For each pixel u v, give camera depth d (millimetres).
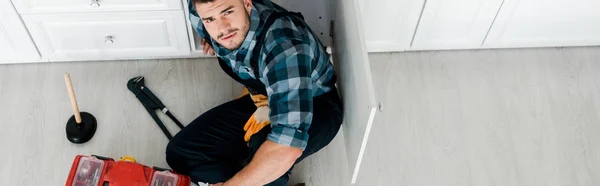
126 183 1700
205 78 2215
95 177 1707
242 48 1456
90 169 1717
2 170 1979
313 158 2068
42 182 1969
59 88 2156
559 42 2305
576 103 2230
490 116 2186
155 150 2055
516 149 2119
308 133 1663
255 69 1513
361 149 1618
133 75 2199
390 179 2045
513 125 2168
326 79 1672
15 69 2188
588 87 2270
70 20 1952
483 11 2070
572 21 2160
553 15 2117
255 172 1579
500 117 2186
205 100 2170
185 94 2176
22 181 1966
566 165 2098
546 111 2205
